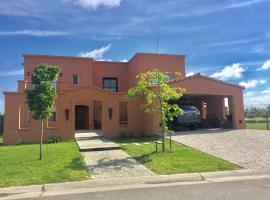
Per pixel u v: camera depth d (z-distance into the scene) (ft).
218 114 82.94
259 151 40.81
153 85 44.24
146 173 30.86
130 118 68.85
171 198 22.16
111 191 25.12
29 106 39.34
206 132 64.80
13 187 26.35
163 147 42.93
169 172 30.94
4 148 50.88
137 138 63.10
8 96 62.80
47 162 36.32
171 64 85.97
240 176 30.01
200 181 28.25
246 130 67.31
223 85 72.95
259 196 21.95
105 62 93.30
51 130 63.00
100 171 32.07
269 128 75.82
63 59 87.20
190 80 69.10
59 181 27.99
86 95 66.33
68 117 64.13
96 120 88.07
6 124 62.03
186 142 50.70
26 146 53.21
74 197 23.49
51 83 40.16
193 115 71.31
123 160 37.88
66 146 51.37
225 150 42.39
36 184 27.14
